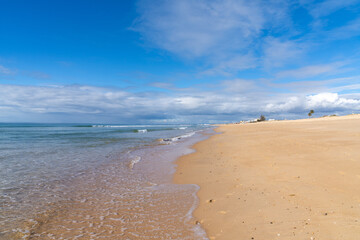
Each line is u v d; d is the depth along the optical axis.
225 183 8.05
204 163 12.05
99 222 5.32
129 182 8.85
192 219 5.37
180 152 16.91
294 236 3.99
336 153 10.29
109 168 11.38
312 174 7.68
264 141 18.44
